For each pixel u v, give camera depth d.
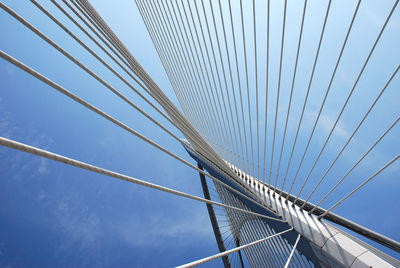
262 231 13.30
